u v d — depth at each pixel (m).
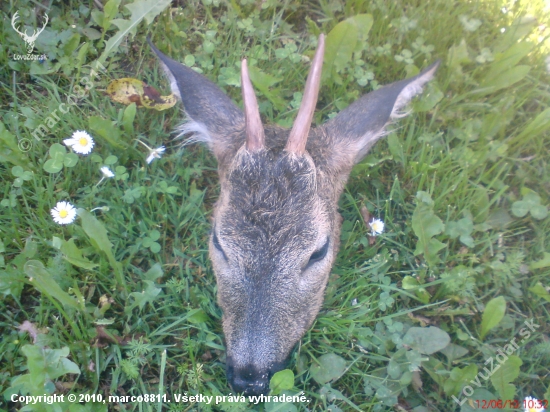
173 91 0.46
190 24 0.55
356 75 0.51
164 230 0.44
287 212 0.34
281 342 0.35
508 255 0.45
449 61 0.52
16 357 0.38
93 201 0.45
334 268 0.43
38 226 0.43
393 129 0.48
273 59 0.54
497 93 0.53
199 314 0.39
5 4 0.53
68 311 0.39
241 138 0.42
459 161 0.48
